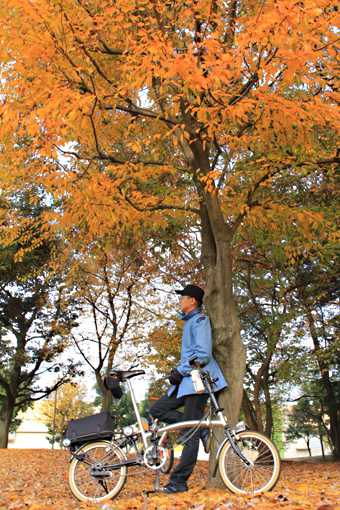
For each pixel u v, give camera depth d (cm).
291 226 629
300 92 488
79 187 462
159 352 1457
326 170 657
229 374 443
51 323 1711
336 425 1823
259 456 338
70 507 321
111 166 533
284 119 397
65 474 710
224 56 338
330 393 1778
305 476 743
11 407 1820
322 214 593
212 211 489
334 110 377
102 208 515
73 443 358
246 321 1631
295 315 1218
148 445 363
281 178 777
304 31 340
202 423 364
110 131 626
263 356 1641
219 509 268
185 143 569
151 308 1546
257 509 262
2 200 1254
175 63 346
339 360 1391
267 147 553
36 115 362
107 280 1517
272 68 353
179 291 428
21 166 513
